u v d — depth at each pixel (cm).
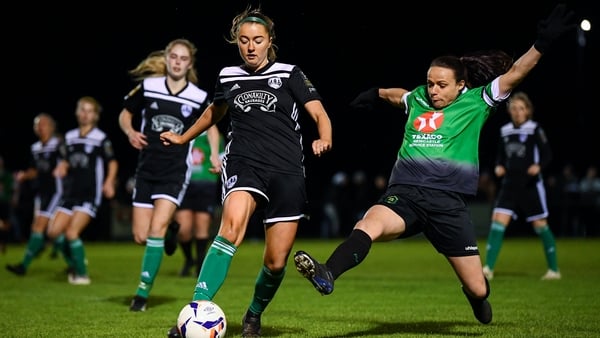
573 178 5050
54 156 2297
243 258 3109
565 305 1459
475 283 1038
